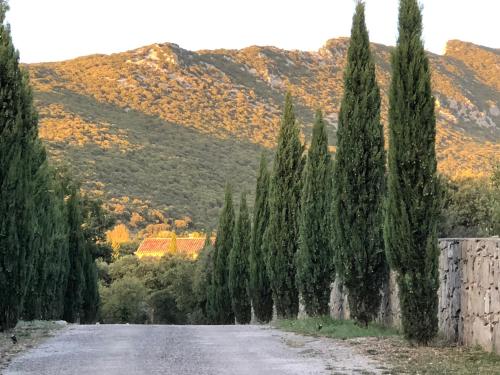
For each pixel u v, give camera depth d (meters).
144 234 83.25
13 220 14.91
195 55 129.12
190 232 84.50
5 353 11.99
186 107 114.75
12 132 14.77
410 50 13.09
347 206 15.55
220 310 36.09
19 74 15.13
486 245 11.54
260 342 14.22
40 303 22.92
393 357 11.19
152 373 9.52
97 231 41.88
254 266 27.52
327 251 18.84
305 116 102.94
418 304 12.62
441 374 9.31
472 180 33.66
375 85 15.85
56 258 26.34
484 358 10.69
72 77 121.75
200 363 10.63
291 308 22.20
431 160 12.72
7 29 15.24
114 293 56.06
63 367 10.14
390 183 12.97
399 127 12.89
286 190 22.31
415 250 12.59
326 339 14.54
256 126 110.25
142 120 109.38
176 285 56.22
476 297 11.96
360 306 15.68
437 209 12.68
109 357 11.41
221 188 92.88
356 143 15.56
